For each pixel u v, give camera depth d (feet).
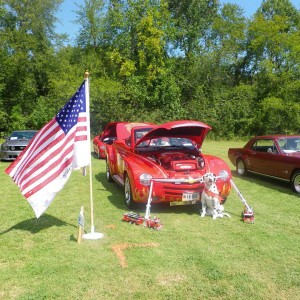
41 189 17.56
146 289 12.80
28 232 18.97
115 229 19.31
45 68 109.81
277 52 123.34
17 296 12.38
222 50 121.29
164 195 21.54
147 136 24.11
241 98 114.42
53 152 17.93
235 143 89.66
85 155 18.53
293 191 28.84
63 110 18.10
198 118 107.04
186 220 20.99
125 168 23.67
